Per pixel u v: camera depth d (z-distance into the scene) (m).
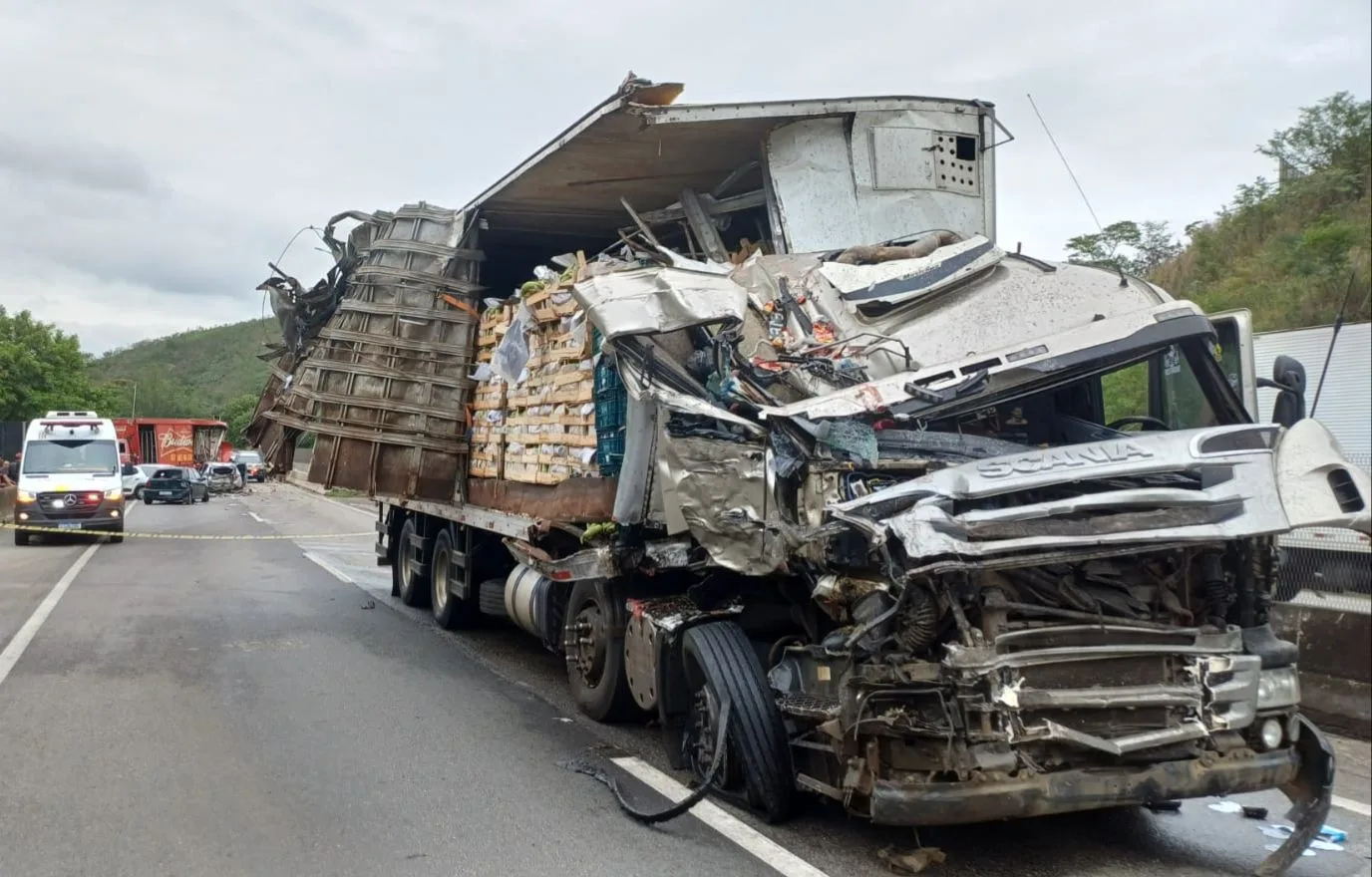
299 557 17.83
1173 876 4.76
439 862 4.71
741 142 7.57
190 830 5.00
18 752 6.13
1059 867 4.82
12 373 44.44
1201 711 4.46
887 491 4.48
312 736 6.62
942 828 5.27
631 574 6.56
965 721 4.21
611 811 5.41
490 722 7.15
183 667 8.54
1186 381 5.73
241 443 12.19
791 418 4.91
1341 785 6.33
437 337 9.46
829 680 4.95
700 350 5.58
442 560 11.01
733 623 5.66
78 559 17.31
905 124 7.35
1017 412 5.71
